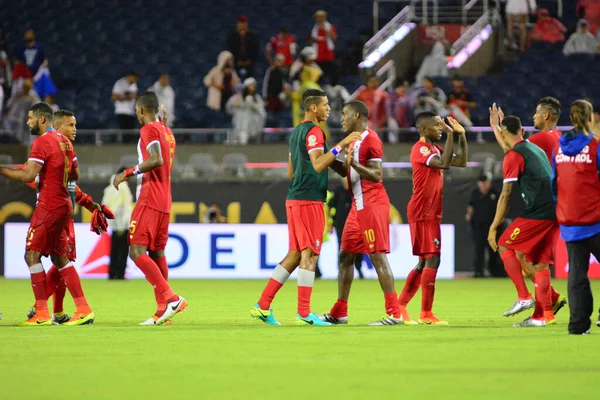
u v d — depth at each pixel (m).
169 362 23.61
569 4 104.31
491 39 98.31
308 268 34.28
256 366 22.86
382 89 90.00
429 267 34.84
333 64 90.88
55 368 22.62
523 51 98.38
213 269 72.50
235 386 19.94
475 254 72.62
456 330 31.92
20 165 75.44
